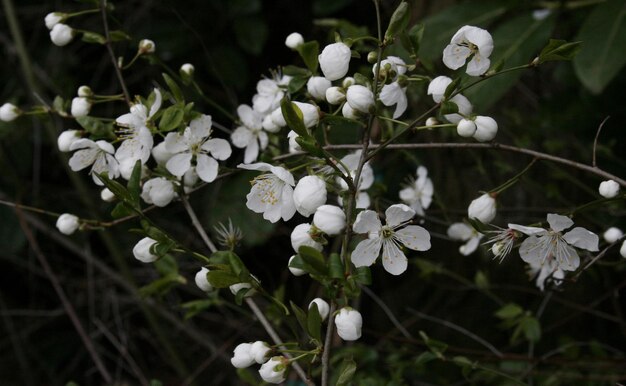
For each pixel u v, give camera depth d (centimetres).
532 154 46
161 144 48
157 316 82
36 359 87
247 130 51
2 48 85
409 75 50
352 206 42
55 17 51
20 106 83
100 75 82
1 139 81
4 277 89
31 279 83
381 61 45
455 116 46
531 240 45
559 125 65
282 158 49
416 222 53
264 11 81
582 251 51
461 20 58
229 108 77
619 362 59
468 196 68
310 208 42
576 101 65
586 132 66
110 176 48
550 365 64
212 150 48
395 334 68
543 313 69
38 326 86
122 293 87
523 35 57
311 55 46
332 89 45
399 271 44
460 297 72
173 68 78
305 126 42
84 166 48
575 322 69
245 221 68
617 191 46
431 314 74
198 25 77
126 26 78
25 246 86
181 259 75
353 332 42
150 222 45
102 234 71
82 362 88
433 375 62
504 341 71
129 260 81
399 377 57
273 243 74
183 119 47
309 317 42
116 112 81
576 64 54
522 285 69
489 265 70
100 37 51
